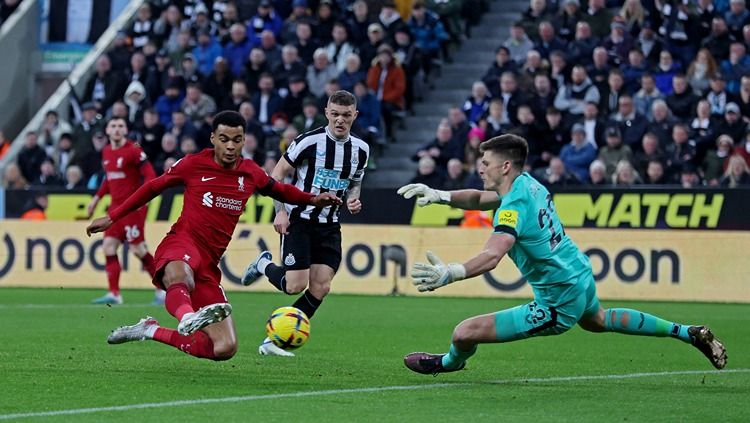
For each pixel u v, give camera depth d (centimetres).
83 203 5588
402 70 5997
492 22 6669
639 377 2456
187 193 2356
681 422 1845
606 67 5575
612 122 5278
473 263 2070
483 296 5019
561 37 5812
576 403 2042
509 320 2228
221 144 2311
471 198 2286
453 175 5256
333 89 5794
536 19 5950
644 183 5166
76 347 2908
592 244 4881
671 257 4797
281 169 2842
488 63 6397
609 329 2323
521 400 2072
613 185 5028
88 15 7450
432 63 6341
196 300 2345
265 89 5878
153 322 2356
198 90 6012
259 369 2495
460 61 6481
